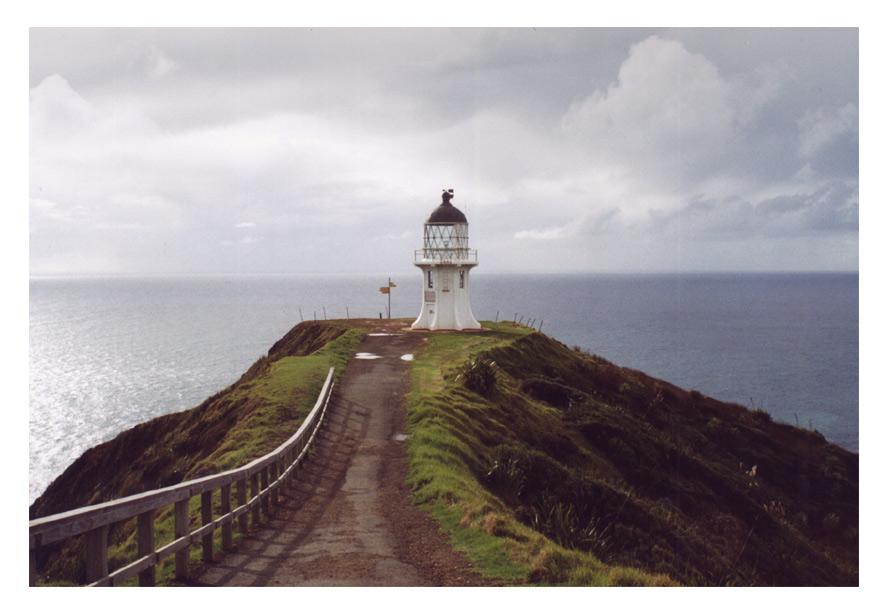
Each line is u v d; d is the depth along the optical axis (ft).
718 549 61.72
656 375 244.22
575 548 44.88
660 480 78.07
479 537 36.40
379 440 62.80
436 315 137.90
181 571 28.71
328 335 136.15
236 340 350.84
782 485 90.94
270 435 61.62
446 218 136.26
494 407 78.18
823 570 65.82
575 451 77.41
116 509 22.58
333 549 34.19
